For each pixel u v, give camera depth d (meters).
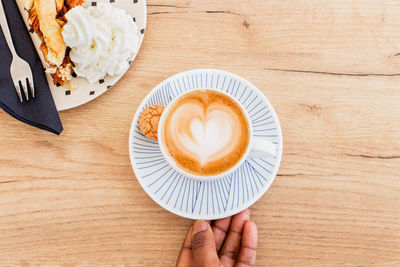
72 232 0.48
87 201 0.48
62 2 0.48
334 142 0.49
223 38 0.51
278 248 0.48
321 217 0.48
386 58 0.50
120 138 0.49
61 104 0.48
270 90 0.50
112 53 0.47
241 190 0.46
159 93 0.48
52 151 0.49
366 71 0.50
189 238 0.46
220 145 0.47
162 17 0.51
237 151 0.47
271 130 0.47
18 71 0.47
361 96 0.50
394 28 0.50
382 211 0.48
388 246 0.47
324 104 0.50
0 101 0.46
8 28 0.48
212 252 0.44
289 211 0.48
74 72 0.48
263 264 0.48
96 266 0.48
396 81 0.50
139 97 0.50
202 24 0.51
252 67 0.50
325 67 0.50
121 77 0.50
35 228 0.48
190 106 0.48
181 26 0.51
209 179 0.45
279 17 0.51
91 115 0.49
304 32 0.50
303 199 0.48
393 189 0.48
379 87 0.50
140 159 0.47
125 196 0.48
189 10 0.51
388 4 0.50
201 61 0.50
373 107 0.49
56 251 0.48
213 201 0.46
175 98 0.47
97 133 0.49
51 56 0.47
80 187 0.48
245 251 0.46
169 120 0.47
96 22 0.47
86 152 0.49
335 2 0.51
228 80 0.48
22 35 0.48
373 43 0.50
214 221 0.49
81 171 0.49
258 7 0.50
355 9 0.51
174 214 0.48
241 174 0.46
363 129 0.49
